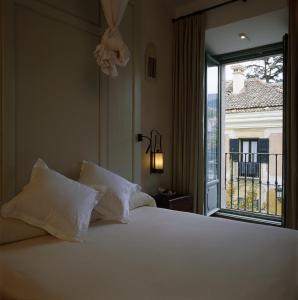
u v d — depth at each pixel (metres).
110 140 2.81
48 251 1.51
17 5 2.06
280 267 1.27
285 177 2.96
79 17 2.49
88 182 2.29
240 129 5.17
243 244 1.59
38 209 1.79
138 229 1.93
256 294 1.03
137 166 3.11
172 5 3.60
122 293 1.04
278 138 4.77
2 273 1.24
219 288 1.07
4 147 1.99
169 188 3.70
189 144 3.57
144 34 3.32
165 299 1.00
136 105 3.10
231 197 4.89
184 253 1.46
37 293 1.06
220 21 3.28
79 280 1.15
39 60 2.20
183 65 3.62
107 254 1.46
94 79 2.64
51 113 2.29
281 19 3.06
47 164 2.26
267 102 4.88
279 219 3.64
